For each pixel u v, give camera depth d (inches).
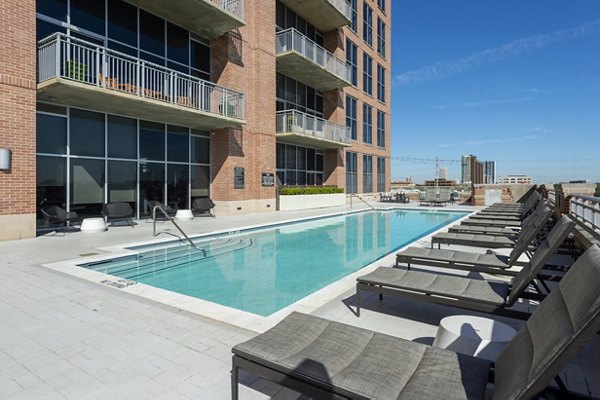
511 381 67.0
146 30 505.0
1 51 336.5
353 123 1030.4
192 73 572.7
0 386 102.3
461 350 106.4
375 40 1164.5
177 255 332.8
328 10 808.3
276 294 225.9
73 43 382.6
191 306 166.1
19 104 350.3
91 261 265.4
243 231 454.0
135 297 179.2
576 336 57.2
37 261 258.2
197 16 526.6
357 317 157.0
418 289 144.3
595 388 101.3
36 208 396.5
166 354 120.7
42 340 131.0
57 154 418.6
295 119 726.5
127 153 493.4
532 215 284.5
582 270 71.7
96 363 114.9
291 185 813.2
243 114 592.7
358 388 74.3
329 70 803.4
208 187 617.0
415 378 78.7
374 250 368.5
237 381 92.0
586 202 271.9
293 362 84.3
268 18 676.1
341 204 882.8
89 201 449.1
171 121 538.6
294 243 405.1
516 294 125.3
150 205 508.4
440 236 293.0
